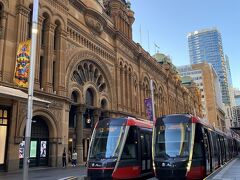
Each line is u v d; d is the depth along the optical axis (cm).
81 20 3562
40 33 2798
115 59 4338
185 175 1558
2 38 2409
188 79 10644
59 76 2980
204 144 1712
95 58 3772
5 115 2359
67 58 3180
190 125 1703
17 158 2345
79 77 3462
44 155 2750
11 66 2433
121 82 4441
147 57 5553
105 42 4112
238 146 6091
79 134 3272
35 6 1642
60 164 2803
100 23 3878
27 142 1421
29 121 1461
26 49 2088
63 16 3164
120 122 1797
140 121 2014
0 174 2094
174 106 7312
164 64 7038
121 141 1714
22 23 2573
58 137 2830
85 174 2134
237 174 1608
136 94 5012
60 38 3084
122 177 1642
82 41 3522
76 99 3375
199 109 11094
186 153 1602
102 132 1775
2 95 2031
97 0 4003
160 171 1609
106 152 1677
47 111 2717
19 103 2427
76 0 3425
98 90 3800
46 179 1811
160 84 6375
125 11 4903
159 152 1662
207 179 1390
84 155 3453
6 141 2317
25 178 1371
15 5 2580
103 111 3884
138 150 1827
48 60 2883
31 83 1520
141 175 1847
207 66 14850
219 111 15562
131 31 5112
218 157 2336
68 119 3016
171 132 1698
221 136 2848
